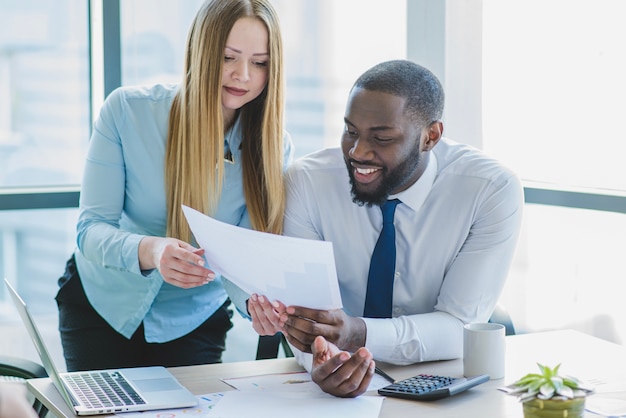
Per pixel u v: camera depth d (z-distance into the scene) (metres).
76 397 1.66
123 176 2.27
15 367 2.07
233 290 2.21
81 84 2.89
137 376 1.81
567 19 2.76
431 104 1.99
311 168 2.20
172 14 2.90
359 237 2.14
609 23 2.67
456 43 2.93
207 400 1.67
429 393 1.66
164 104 2.26
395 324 1.92
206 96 2.13
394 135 1.92
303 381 1.80
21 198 2.78
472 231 2.08
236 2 2.09
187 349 2.39
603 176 2.73
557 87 2.80
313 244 1.66
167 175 2.24
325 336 1.82
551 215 2.84
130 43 2.87
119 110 2.24
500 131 2.91
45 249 2.93
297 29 3.02
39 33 2.83
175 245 1.96
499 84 2.89
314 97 3.07
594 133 2.73
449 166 2.13
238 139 2.27
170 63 2.93
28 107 2.85
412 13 3.03
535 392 1.44
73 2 2.85
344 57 3.08
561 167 2.82
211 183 2.20
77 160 2.92
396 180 1.98
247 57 2.10
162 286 2.33
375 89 1.92
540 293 2.88
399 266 2.11
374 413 1.59
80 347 2.36
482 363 1.79
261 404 1.64
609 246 2.71
